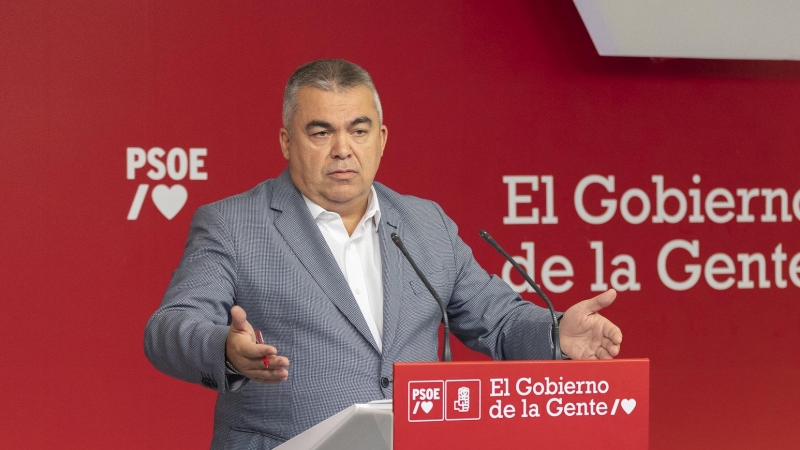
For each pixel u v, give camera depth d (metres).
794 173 9.44
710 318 9.29
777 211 9.42
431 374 3.28
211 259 4.82
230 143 8.30
